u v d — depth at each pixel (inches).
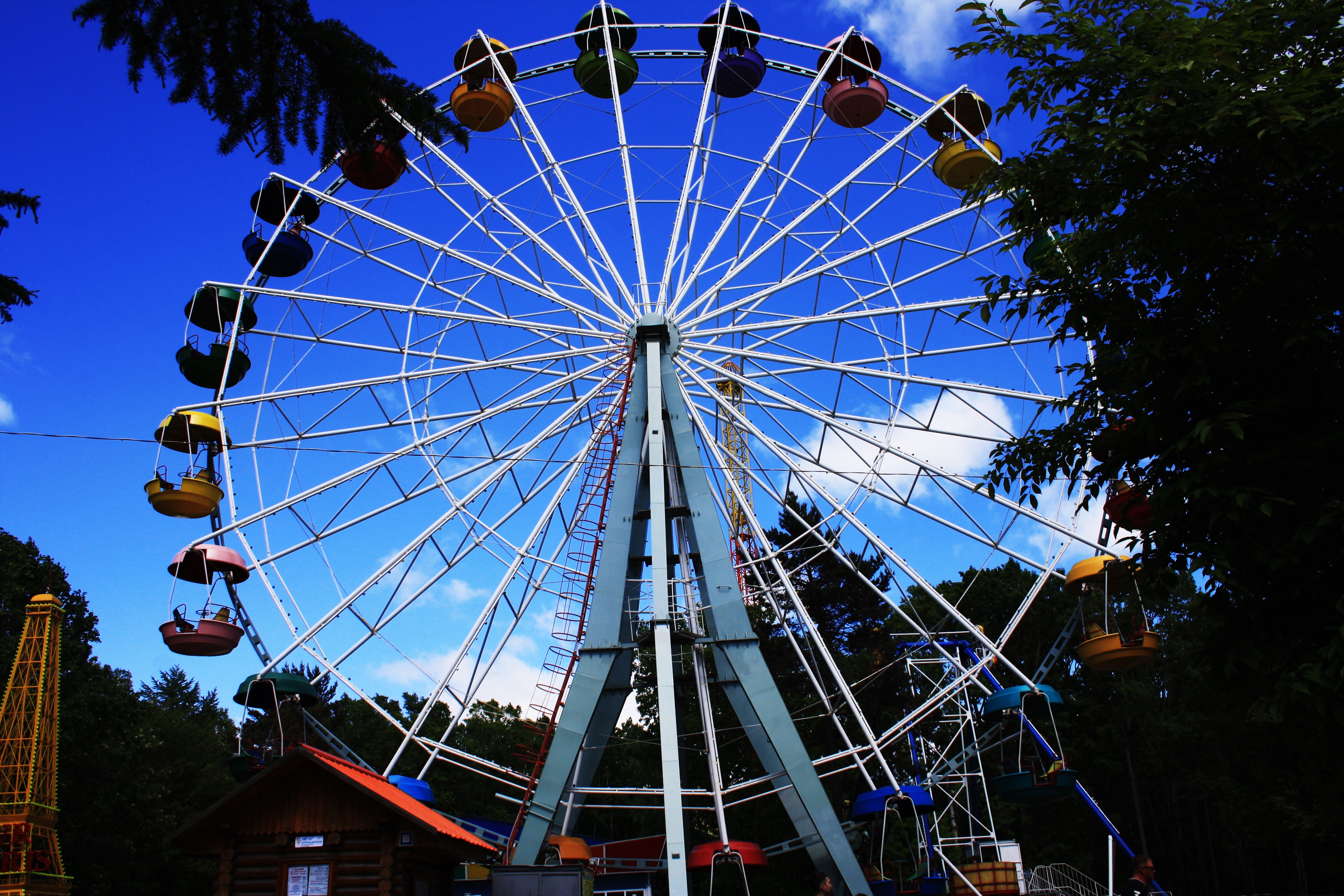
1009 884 1025.5
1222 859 2053.4
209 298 1077.8
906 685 1806.1
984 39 431.5
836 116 1160.2
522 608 1033.5
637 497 978.7
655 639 844.6
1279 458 370.3
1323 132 364.2
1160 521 391.2
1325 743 360.5
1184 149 387.9
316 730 993.5
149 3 381.1
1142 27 401.4
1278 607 381.1
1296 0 380.8
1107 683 2036.2
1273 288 382.9
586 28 1210.0
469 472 1083.3
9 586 1497.3
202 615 928.3
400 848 581.6
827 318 1072.8
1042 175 428.8
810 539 1978.3
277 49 399.9
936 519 1044.5
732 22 1167.6
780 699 880.9
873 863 1040.2
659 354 997.2
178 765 2171.5
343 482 1035.9
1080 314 427.5
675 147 1101.1
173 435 1021.8
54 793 1064.8
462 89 1122.7
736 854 934.4
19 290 449.4
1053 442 443.8
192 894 1945.1
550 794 851.4
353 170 1059.3
